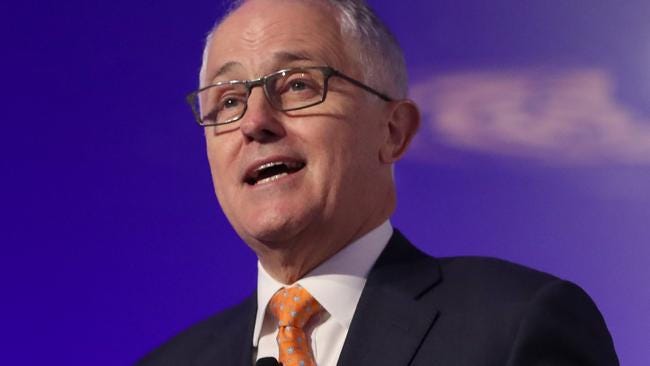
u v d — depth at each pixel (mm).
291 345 4516
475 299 4469
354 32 4898
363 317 4520
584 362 4227
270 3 4902
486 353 4211
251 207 4633
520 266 4668
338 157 4645
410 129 5062
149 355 5340
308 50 4746
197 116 5035
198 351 5160
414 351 4324
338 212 4648
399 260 4809
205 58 5129
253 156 4617
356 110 4754
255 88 4684
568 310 4348
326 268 4719
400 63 5105
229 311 5406
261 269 4918
